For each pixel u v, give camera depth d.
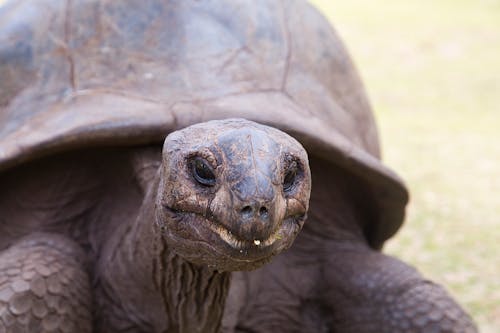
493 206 8.24
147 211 2.83
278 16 3.92
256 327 3.51
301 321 3.71
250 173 2.19
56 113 3.39
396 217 4.02
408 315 3.59
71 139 3.22
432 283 3.72
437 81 14.55
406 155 10.20
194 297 2.87
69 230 3.55
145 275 3.00
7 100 3.61
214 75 3.49
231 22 3.71
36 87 3.58
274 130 2.35
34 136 3.26
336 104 3.90
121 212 3.47
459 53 16.20
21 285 3.13
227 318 3.29
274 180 2.20
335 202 3.83
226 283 2.85
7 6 4.05
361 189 3.86
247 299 3.43
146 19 3.64
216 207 2.23
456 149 10.48
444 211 8.08
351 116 4.02
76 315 3.24
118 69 3.52
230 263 2.35
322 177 3.72
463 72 15.06
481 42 16.84
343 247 3.86
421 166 9.71
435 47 16.56
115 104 3.34
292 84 3.68
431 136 11.18
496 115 12.47
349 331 3.72
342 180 3.81
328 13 19.45
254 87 3.53
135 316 3.20
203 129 2.35
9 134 3.42
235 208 2.19
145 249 2.91
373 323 3.66
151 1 3.68
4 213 3.61
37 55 3.68
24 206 3.56
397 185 3.73
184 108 3.28
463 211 8.07
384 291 3.65
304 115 3.54
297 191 2.34
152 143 3.31
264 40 3.74
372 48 16.62
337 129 3.74
